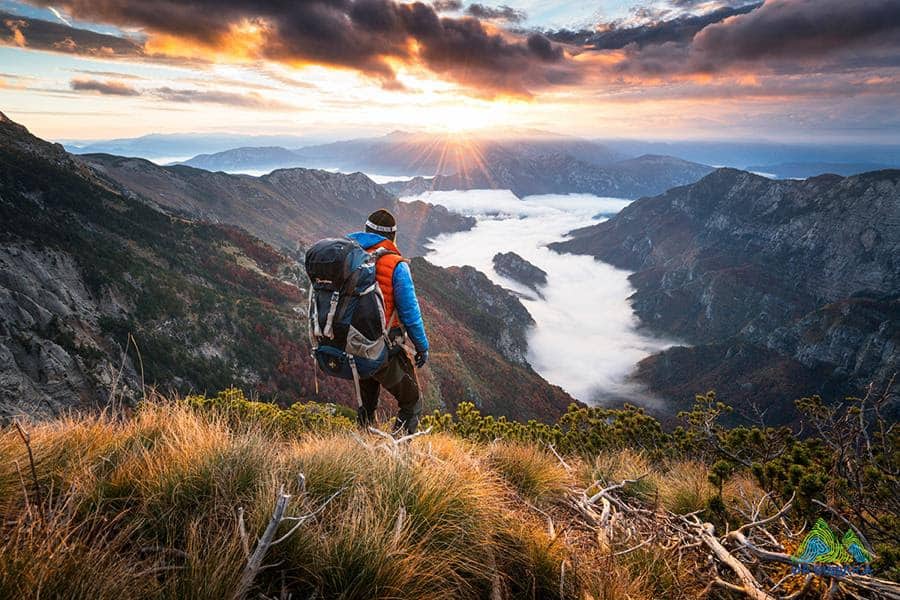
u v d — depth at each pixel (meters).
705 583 2.96
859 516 3.30
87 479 2.34
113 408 3.22
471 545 2.57
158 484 2.37
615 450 6.71
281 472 2.72
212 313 106.50
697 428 6.54
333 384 77.38
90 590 1.57
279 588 2.04
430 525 2.55
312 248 3.16
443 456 3.96
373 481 2.75
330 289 3.09
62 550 1.66
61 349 64.56
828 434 4.43
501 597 2.46
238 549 1.98
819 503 3.14
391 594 2.02
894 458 3.73
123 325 83.62
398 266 3.26
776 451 5.04
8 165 123.94
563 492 4.23
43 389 58.78
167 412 3.48
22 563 1.55
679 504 4.28
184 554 1.93
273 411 5.45
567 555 2.79
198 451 2.66
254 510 2.24
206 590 1.72
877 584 2.62
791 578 2.92
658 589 2.78
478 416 7.22
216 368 93.38
